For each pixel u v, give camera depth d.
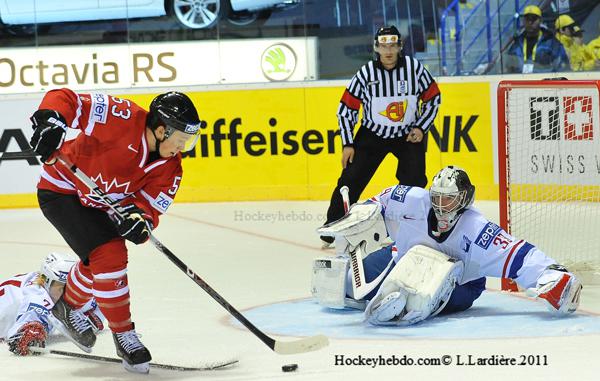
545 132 16.41
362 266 9.13
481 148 19.16
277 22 19.69
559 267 8.76
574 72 19.39
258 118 19.39
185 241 15.07
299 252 13.79
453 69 19.64
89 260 7.02
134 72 19.88
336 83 19.31
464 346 7.57
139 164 7.03
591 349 7.34
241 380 6.64
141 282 11.49
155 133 6.96
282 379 6.62
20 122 19.47
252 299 10.20
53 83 19.89
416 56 19.69
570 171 16.39
